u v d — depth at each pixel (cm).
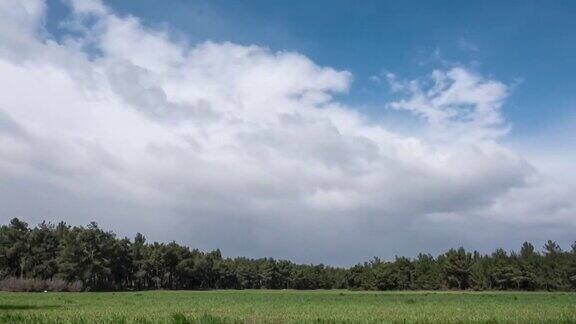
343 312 4362
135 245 17100
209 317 3012
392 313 4169
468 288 16150
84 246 14200
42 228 15162
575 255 15138
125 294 11181
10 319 3048
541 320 3023
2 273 14350
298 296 9644
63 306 5572
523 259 15650
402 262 17588
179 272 17900
